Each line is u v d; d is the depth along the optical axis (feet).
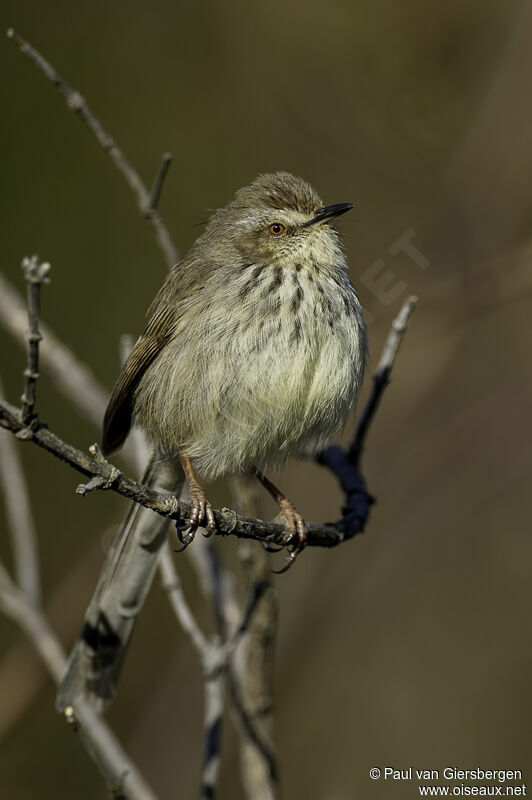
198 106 50.37
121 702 43.14
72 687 24.91
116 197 48.49
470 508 43.96
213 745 23.91
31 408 16.58
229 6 49.42
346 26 47.47
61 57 49.16
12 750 40.52
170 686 39.83
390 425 43.60
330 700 41.93
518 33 45.01
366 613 43.57
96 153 48.42
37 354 16.25
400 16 46.57
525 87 44.57
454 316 42.34
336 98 48.29
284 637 40.22
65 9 49.34
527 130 44.19
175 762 37.70
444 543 44.78
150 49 50.31
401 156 47.70
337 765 41.14
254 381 23.93
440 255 43.50
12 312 30.35
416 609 43.80
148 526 25.04
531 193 43.57
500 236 43.34
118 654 25.30
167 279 26.94
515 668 43.06
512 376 44.98
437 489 44.04
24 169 47.52
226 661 24.26
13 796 39.88
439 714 42.60
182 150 50.24
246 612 24.18
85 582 37.27
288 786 40.40
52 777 40.32
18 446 45.52
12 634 42.32
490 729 42.32
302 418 24.67
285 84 49.03
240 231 25.90
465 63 45.98
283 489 41.06
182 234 49.49
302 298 24.39
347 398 24.95
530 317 44.98
